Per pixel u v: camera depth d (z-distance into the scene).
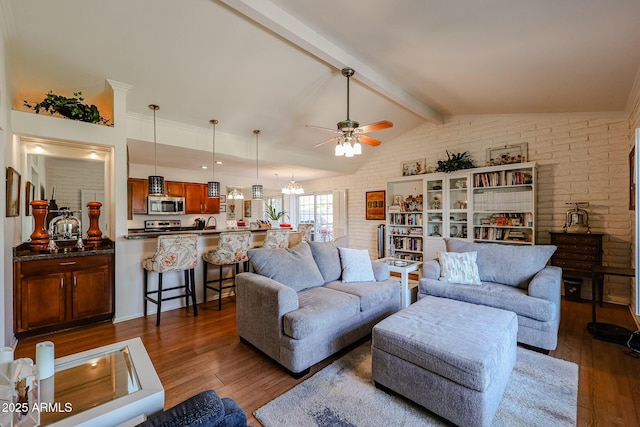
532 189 4.29
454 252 3.49
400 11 2.25
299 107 4.23
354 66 3.13
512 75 3.07
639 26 1.96
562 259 3.99
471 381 1.55
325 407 1.82
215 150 4.66
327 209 7.83
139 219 6.36
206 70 3.21
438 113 5.01
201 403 0.92
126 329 3.05
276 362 2.37
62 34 2.57
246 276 2.67
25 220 3.38
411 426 1.66
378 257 6.32
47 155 3.58
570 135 4.18
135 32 2.61
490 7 2.01
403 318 2.09
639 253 1.75
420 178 5.46
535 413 1.76
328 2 2.26
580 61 2.56
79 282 3.08
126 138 3.55
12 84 2.84
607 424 1.67
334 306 2.39
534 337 2.51
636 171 1.77
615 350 2.54
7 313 2.54
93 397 1.37
